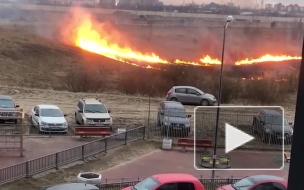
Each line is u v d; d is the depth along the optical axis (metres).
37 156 19.36
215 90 38.50
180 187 12.50
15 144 21.02
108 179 17.09
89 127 23.59
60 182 16.53
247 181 13.48
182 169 19.39
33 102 33.44
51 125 23.86
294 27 106.19
